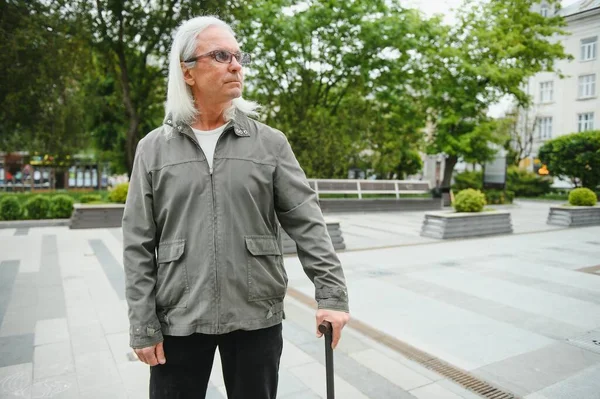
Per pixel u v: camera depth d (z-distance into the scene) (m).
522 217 13.71
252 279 1.38
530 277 5.62
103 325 3.80
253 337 1.41
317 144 14.12
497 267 6.20
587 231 10.12
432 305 4.44
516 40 17.23
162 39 13.05
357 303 4.50
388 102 16.64
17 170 28.86
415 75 17.22
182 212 1.37
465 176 22.02
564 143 22.77
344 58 15.38
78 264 6.16
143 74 14.43
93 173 31.28
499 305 4.45
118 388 2.70
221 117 1.47
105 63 14.51
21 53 11.17
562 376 2.92
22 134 15.12
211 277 1.33
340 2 14.54
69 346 3.34
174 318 1.36
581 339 3.57
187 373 1.41
